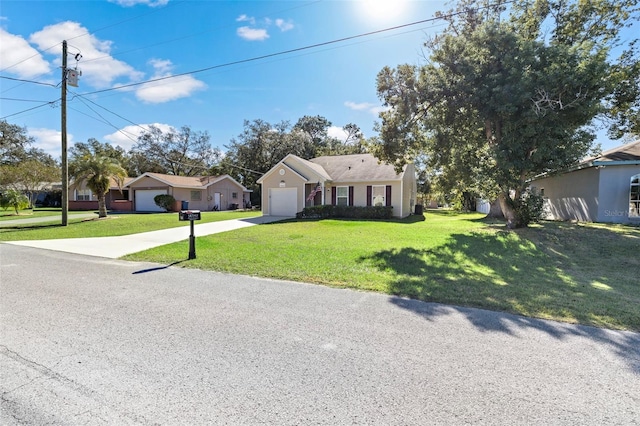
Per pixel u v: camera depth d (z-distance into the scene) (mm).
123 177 21016
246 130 35562
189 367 2805
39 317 4012
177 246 9594
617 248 8344
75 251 9062
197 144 42562
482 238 10562
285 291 5098
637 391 2414
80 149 44812
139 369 2775
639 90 13328
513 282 5617
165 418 2152
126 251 8961
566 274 6285
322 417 2148
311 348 3143
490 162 11414
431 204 45156
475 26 12672
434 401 2307
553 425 2055
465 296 4730
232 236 11617
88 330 3605
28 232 13773
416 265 6891
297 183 20828
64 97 15961
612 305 4324
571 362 2840
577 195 14562
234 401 2330
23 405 2297
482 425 2059
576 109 9734
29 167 31078
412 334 3439
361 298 4715
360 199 20516
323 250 8656
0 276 6195
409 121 12438
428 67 11648
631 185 12359
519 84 9703
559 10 14055
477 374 2650
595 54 9773
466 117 12281
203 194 31500
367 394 2395
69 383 2574
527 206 12234
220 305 4438
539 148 9898
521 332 3477
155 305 4457
